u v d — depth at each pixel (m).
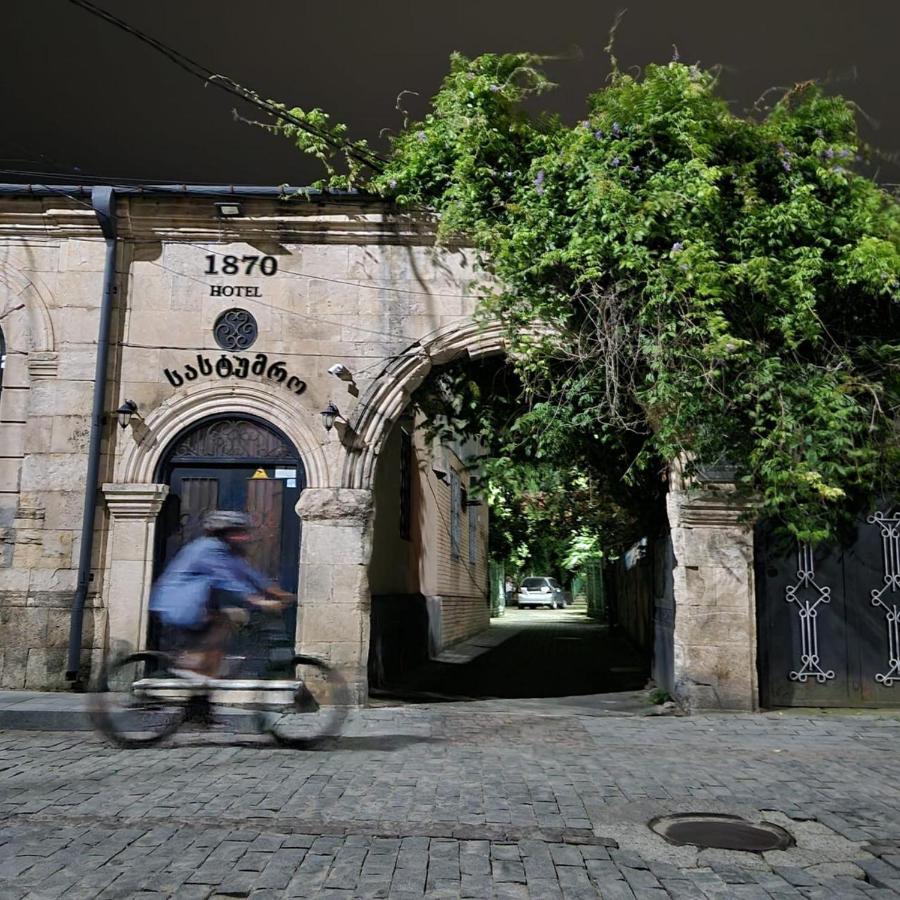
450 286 10.38
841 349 9.26
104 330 10.19
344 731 8.26
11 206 10.38
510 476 11.41
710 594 9.61
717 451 9.13
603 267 9.18
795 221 9.02
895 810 5.65
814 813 5.55
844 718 9.13
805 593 9.90
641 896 4.14
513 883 4.26
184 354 10.33
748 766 6.97
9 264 10.41
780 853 4.79
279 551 10.16
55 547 9.95
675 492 9.80
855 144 9.76
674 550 9.81
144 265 10.45
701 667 9.54
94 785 6.00
